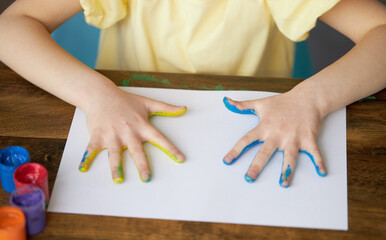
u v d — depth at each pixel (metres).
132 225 0.66
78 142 0.78
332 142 0.80
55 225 0.65
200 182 0.72
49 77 0.85
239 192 0.71
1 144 0.77
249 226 0.66
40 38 0.91
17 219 0.60
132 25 1.09
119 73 0.92
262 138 0.79
